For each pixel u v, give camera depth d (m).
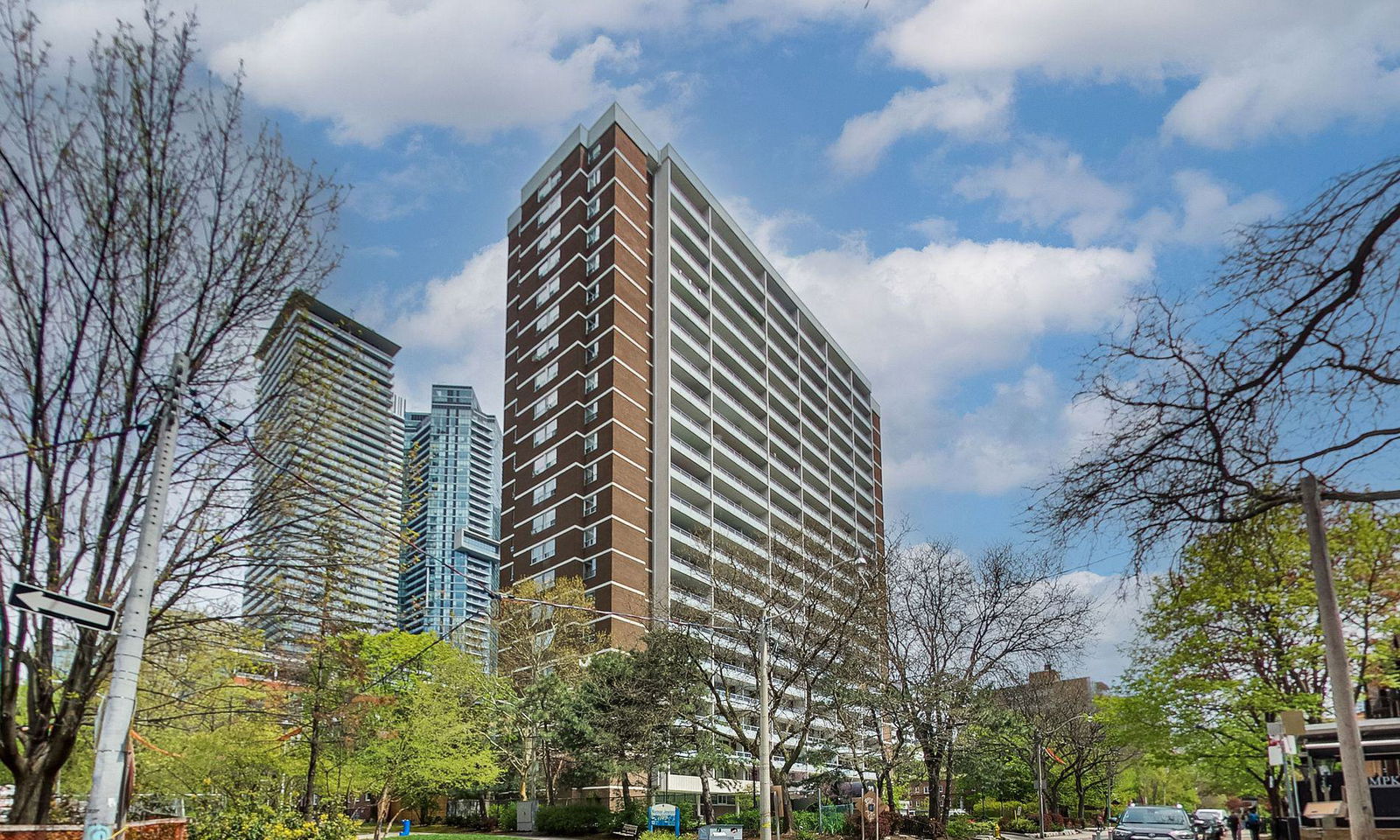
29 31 15.84
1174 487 12.11
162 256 17.08
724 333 93.88
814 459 106.50
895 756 40.84
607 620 69.56
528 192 94.94
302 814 24.59
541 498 80.50
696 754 43.97
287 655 26.44
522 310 90.31
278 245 18.11
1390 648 25.66
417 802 56.69
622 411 77.88
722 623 43.00
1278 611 26.45
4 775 23.62
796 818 41.56
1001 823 61.25
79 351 16.62
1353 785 11.98
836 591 42.75
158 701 23.09
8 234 15.96
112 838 12.23
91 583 16.47
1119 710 33.09
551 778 53.28
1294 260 10.42
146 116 16.80
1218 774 36.41
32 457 15.81
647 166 90.06
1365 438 11.34
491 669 58.72
